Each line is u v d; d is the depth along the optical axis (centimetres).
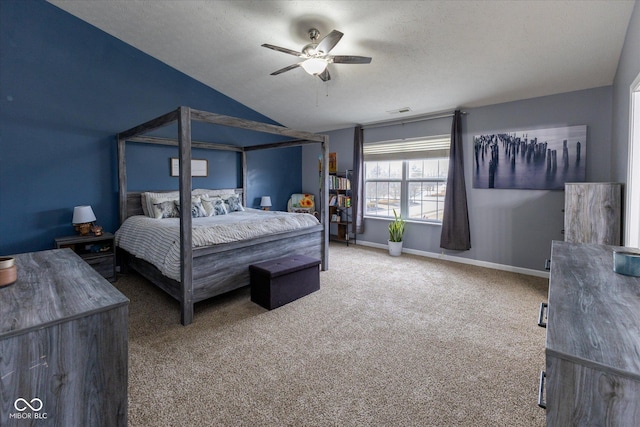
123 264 414
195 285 278
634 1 233
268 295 296
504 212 428
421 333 251
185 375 196
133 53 420
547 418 75
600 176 355
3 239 340
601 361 69
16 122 342
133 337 245
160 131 458
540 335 248
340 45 333
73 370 108
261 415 163
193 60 429
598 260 152
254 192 593
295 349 227
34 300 115
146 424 157
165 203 418
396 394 180
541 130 390
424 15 277
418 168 525
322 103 498
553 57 309
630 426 67
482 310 296
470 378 194
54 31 360
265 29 337
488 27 279
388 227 562
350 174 608
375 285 367
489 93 398
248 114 557
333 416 163
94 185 400
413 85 401
